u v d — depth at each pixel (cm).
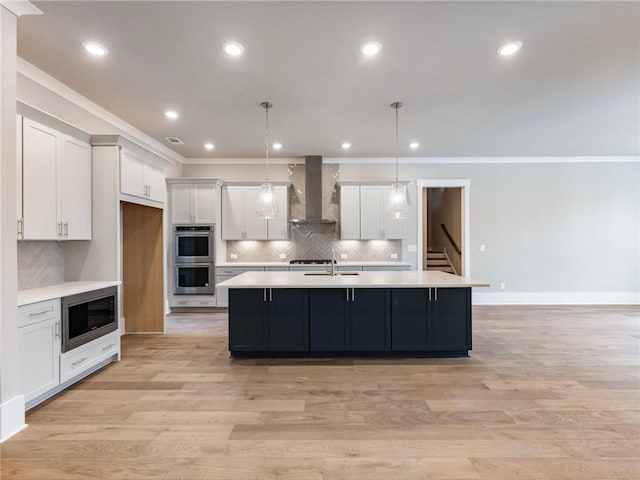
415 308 349
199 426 221
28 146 264
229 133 475
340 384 288
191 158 622
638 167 629
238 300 351
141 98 355
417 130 466
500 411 240
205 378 301
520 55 276
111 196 339
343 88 333
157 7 215
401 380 295
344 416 234
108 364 335
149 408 246
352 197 600
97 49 264
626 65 293
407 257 630
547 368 321
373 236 600
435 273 424
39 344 249
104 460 187
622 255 630
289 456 191
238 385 286
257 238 600
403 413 238
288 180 625
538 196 629
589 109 393
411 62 286
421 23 234
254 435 211
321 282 340
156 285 447
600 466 182
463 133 481
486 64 290
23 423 219
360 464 184
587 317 525
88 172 333
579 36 250
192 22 231
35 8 211
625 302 628
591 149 576
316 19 228
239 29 239
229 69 296
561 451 195
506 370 317
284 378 301
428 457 190
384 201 601
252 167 629
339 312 350
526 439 207
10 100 210
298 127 449
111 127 407
